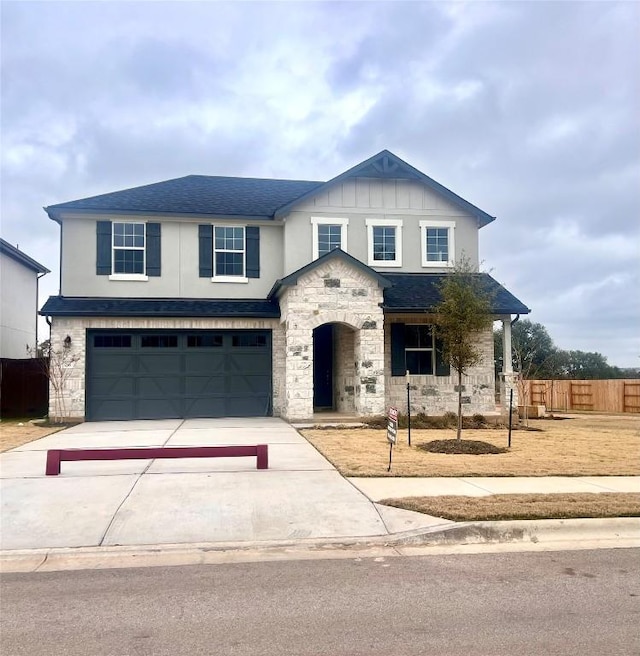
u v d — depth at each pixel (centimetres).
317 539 680
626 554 642
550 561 618
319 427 1565
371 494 838
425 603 503
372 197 1962
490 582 554
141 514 755
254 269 1956
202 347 1842
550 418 2155
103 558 636
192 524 724
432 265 1975
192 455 965
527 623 460
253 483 898
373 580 562
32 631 454
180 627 459
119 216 1873
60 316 1722
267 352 1877
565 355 5269
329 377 2030
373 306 1706
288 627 457
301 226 1917
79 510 769
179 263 1912
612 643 424
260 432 1467
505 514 728
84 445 1256
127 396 1791
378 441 1328
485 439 1416
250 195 2117
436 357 1855
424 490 863
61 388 1728
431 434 1473
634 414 2466
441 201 2003
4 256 2227
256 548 663
